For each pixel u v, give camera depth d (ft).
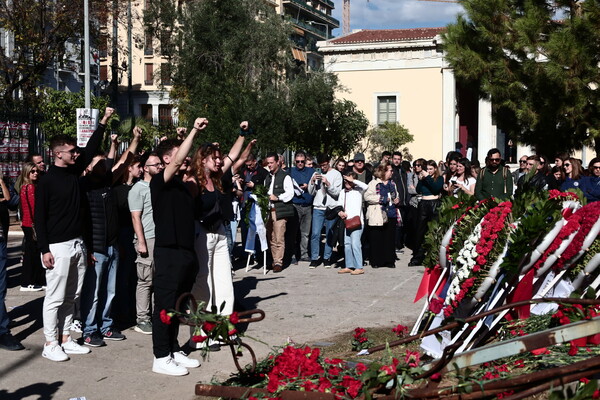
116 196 26.55
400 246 51.24
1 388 19.74
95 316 24.36
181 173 21.38
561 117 58.13
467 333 19.85
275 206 40.73
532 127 60.03
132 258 27.81
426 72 132.36
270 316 28.60
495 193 37.58
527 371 16.24
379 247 42.42
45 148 66.44
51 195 22.02
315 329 26.27
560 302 14.97
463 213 21.33
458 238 20.68
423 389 14.03
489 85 59.31
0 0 85.66
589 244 19.77
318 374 15.43
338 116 114.93
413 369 14.67
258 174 45.68
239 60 103.76
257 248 43.29
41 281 35.19
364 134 118.93
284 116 102.94
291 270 41.78
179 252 20.84
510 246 18.49
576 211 20.39
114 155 26.04
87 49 74.49
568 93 56.24
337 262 44.96
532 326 19.36
